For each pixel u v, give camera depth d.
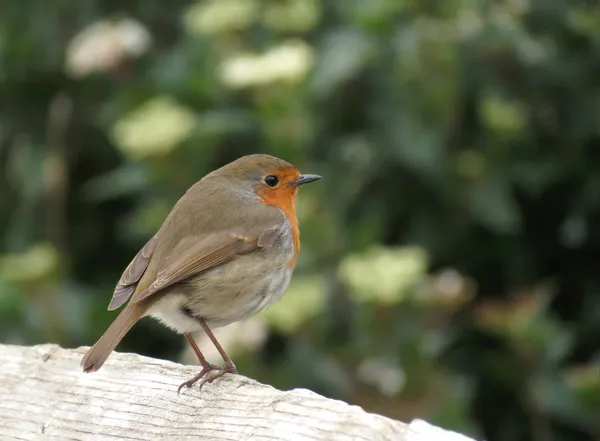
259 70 11.23
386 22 11.96
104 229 13.45
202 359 8.27
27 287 11.62
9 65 13.33
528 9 12.90
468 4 12.23
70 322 11.76
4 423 7.47
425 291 10.80
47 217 13.19
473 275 12.91
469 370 12.34
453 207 12.23
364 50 11.80
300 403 6.61
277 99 11.37
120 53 11.96
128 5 13.38
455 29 12.09
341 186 11.93
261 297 8.48
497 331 11.68
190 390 7.24
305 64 11.30
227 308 8.34
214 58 12.18
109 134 12.81
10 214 13.61
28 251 12.48
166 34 13.41
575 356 12.91
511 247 12.82
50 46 13.27
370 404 10.98
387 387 10.91
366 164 11.97
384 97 12.05
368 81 12.20
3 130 13.38
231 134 11.76
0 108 13.48
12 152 13.47
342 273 10.99
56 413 7.43
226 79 11.48
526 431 12.41
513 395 12.39
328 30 12.74
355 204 12.32
